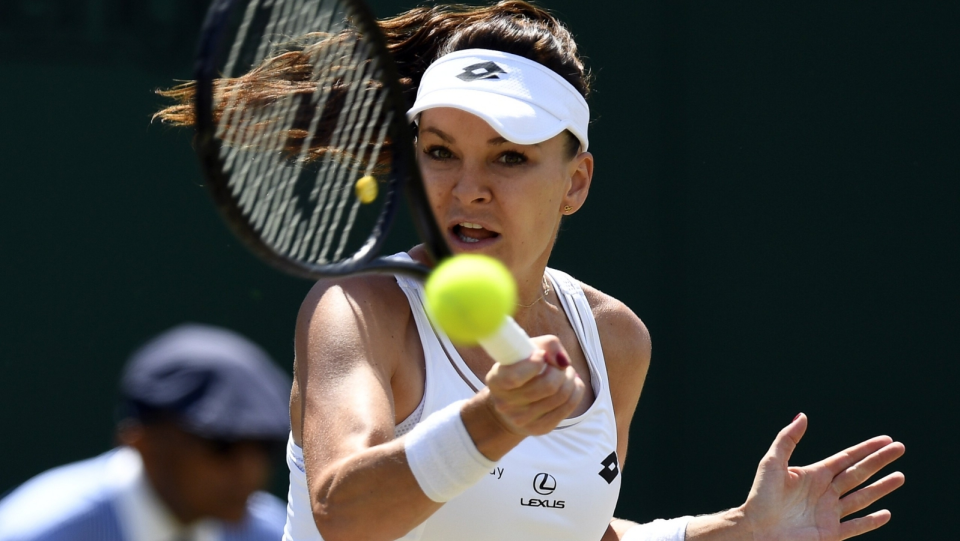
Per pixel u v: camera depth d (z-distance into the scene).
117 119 18.84
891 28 20.50
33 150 18.53
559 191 9.08
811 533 9.68
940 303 20.44
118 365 18.73
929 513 20.44
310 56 9.02
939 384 20.45
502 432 6.48
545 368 6.07
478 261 5.73
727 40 20.48
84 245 18.69
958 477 20.39
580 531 8.81
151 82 18.95
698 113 20.47
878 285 20.52
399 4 19.12
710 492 20.48
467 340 5.75
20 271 18.42
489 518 8.35
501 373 6.01
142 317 18.89
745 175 20.50
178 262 19.08
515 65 8.73
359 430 7.36
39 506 7.14
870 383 20.45
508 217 8.67
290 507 8.96
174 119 9.33
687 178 20.50
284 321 19.45
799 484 9.80
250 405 6.93
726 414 20.50
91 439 18.58
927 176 20.50
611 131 20.30
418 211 7.66
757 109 20.50
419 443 6.63
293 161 9.08
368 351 7.96
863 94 20.50
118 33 18.84
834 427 20.44
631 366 10.20
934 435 20.45
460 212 8.63
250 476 7.01
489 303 5.60
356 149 9.19
